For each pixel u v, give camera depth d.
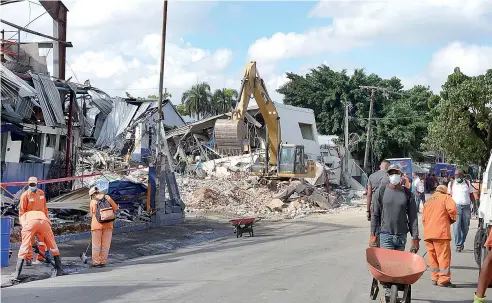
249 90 24.97
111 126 40.16
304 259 11.88
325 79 65.31
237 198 28.41
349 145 50.47
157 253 13.54
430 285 9.24
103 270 10.80
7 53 21.78
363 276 9.73
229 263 11.42
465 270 10.71
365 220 22.77
